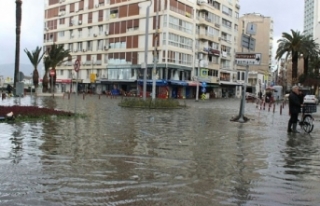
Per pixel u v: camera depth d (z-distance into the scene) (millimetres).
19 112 15750
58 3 82438
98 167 7160
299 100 14250
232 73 84438
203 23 70375
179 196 5477
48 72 57094
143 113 22156
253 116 23406
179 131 13469
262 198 5520
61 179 6207
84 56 76375
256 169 7500
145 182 6184
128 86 68500
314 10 142625
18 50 32406
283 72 112812
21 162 7324
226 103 46625
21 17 32312
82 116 17625
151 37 63062
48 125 13586
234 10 84125
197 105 37750
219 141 11266
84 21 76250
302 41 56312
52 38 84375
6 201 5027
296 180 6660
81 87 77438
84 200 5172
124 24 68062
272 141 11664
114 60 69875
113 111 23109
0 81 73500
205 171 7156
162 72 62188
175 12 62969
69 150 8797
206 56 72812
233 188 6016
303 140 12086
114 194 5480
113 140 10602
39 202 5031
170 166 7469
